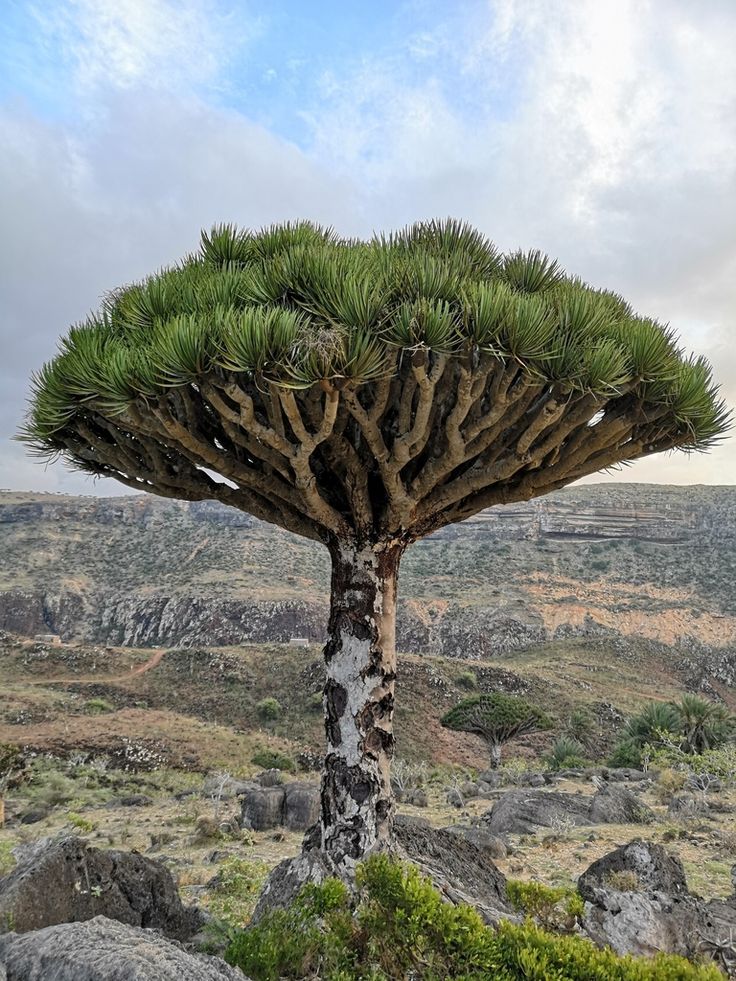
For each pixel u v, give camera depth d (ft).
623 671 254.88
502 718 117.29
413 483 16.12
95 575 414.00
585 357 13.64
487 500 17.88
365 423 14.55
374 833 15.49
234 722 184.96
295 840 40.88
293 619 337.31
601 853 34.30
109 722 148.97
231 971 10.07
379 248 16.93
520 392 14.14
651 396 15.14
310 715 190.49
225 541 438.40
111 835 46.47
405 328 13.14
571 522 426.92
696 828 41.42
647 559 390.63
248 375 14.37
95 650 230.68
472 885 18.38
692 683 257.55
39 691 188.34
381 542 16.98
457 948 10.46
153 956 8.91
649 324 16.16
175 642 335.26
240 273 15.90
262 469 17.46
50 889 13.17
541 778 79.25
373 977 10.68
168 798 75.36
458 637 315.37
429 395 14.06
